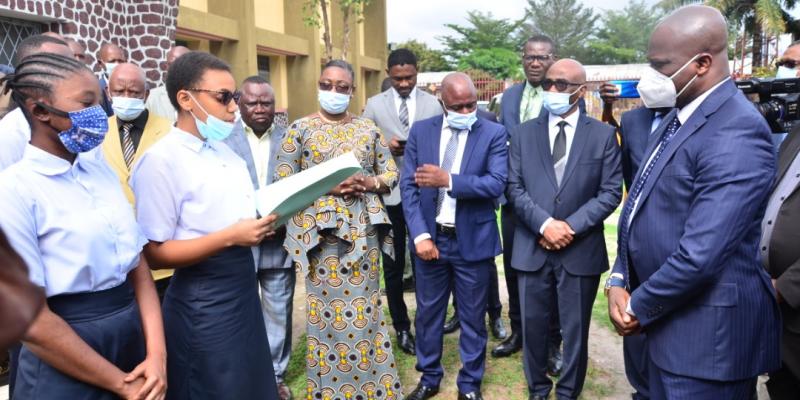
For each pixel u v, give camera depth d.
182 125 2.18
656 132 2.27
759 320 2.02
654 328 2.13
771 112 3.22
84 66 1.72
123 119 3.15
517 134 3.31
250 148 3.52
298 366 3.88
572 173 3.07
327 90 3.02
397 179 3.21
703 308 1.99
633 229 2.21
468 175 3.12
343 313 3.05
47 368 1.69
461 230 3.16
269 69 15.10
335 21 17.08
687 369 2.01
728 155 1.89
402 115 4.48
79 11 6.60
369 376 3.11
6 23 6.22
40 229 1.63
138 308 2.01
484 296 3.28
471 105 3.15
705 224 1.89
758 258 2.04
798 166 2.68
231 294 2.19
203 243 2.05
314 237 2.94
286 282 3.47
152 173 2.06
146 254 2.11
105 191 1.84
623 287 2.34
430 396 3.42
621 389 3.57
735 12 21.67
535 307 3.20
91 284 1.74
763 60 22.12
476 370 3.28
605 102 3.54
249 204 2.27
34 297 0.51
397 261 4.05
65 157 1.73
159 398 1.89
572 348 3.12
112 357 1.81
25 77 1.61
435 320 3.34
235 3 12.06
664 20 2.12
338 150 3.01
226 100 2.15
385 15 20.77
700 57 2.00
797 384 2.67
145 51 7.25
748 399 2.12
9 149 2.20
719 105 2.00
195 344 2.15
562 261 3.07
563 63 3.07
